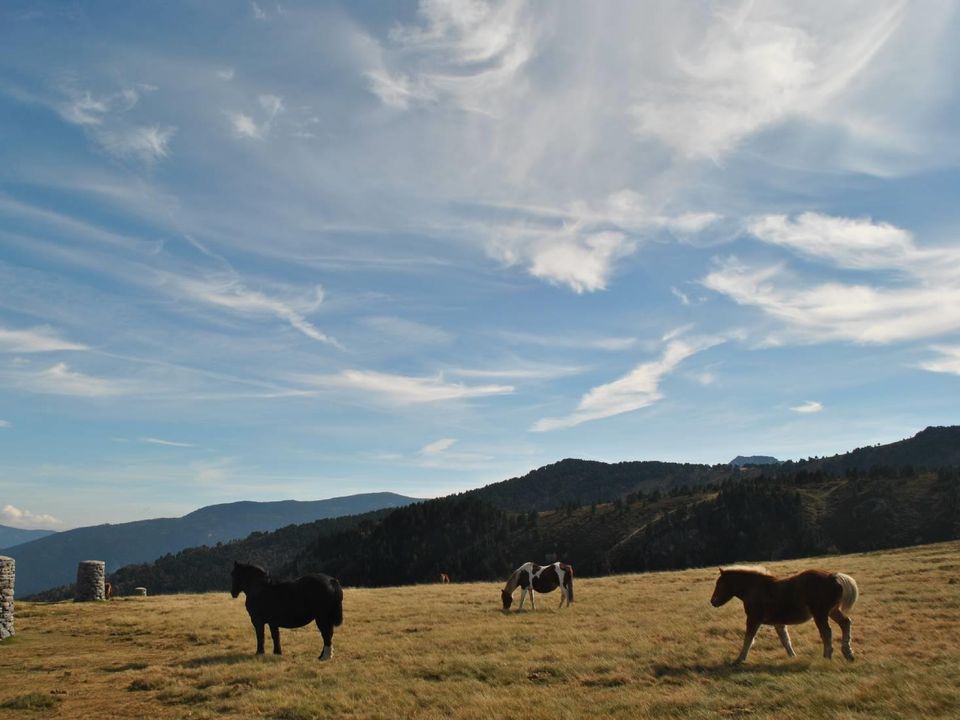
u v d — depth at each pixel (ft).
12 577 77.92
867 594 77.10
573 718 34.55
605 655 51.13
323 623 56.18
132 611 97.45
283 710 39.50
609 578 127.85
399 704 39.50
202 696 44.27
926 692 34.81
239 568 59.00
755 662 45.98
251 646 64.39
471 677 45.98
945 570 94.17
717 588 48.75
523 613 81.56
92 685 50.31
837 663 43.19
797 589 45.75
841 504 491.31
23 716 42.29
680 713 34.96
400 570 556.10
